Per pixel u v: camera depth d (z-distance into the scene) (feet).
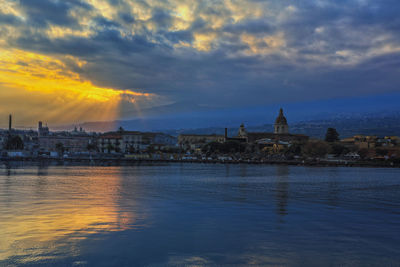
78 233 88.22
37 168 458.09
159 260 70.23
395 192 189.67
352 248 78.28
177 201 145.07
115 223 99.81
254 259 71.26
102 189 191.11
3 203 133.49
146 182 244.83
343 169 515.91
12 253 73.20
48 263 68.13
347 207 132.67
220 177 308.60
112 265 67.51
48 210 118.52
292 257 72.49
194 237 85.97
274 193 179.32
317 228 95.96
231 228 95.14
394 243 81.92
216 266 67.56
